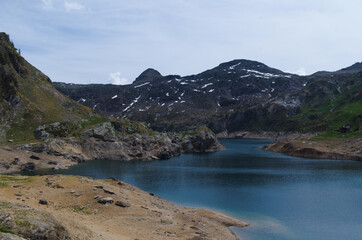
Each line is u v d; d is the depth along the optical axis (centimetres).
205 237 5006
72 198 5688
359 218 6788
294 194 9138
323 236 5747
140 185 10831
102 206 5547
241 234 5831
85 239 3353
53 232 2881
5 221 2667
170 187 10444
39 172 13038
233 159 19275
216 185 10750
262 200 8494
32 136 18188
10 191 5297
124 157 19088
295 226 6303
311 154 19588
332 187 10081
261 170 14250
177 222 5594
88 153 18712
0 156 13838
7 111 19475
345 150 18750
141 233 4628
